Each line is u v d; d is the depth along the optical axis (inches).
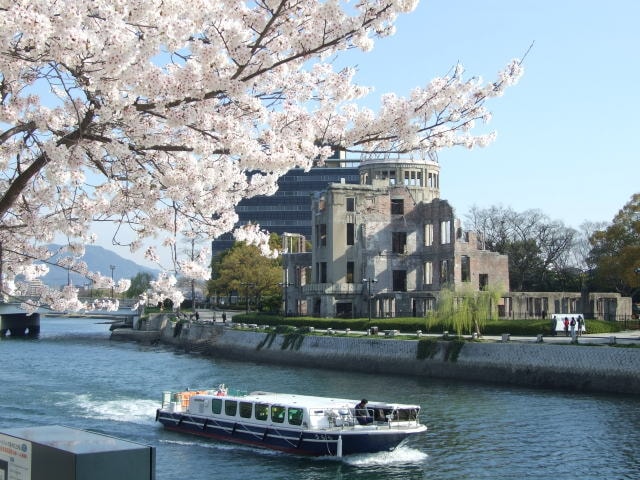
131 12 527.2
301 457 1566.2
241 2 602.9
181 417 1798.7
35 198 718.5
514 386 2415.1
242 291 5349.4
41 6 506.3
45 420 1892.2
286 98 694.5
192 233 719.1
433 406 2036.2
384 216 4325.8
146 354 3828.7
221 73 598.5
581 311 3855.8
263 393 1859.0
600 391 2244.1
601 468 1400.1
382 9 589.3
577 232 5349.4
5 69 539.5
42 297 809.5
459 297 2876.5
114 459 447.5
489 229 5319.9
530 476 1362.0
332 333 3238.2
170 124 584.7
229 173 694.5
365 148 718.5
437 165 4601.4
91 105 594.9
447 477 1374.3
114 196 693.9
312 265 4522.6
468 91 685.3
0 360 3410.4
